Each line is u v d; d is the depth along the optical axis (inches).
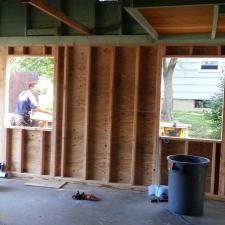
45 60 222.5
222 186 187.2
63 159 210.7
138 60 196.9
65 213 156.9
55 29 206.5
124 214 158.6
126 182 204.4
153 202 177.3
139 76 198.4
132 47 199.6
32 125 220.5
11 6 214.1
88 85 205.0
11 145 219.8
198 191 159.3
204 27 166.9
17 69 223.8
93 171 209.3
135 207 169.0
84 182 207.2
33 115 221.0
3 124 217.3
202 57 187.2
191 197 159.3
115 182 205.3
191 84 231.3
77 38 204.5
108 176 204.4
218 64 225.9
